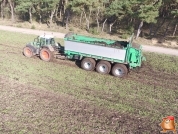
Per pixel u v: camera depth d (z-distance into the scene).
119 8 29.14
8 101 12.09
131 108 12.26
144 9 27.28
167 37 32.38
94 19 37.97
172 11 28.50
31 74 15.45
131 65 16.08
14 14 38.94
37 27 32.81
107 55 16.16
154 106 12.67
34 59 18.28
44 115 11.13
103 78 15.84
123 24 36.12
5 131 9.90
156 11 28.05
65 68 16.98
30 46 18.22
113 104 12.52
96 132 10.25
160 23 36.50
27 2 32.84
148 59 20.78
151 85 15.34
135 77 16.48
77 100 12.66
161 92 14.40
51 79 14.94
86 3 29.78
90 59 16.59
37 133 9.90
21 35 25.69
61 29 32.84
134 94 13.85
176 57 22.42
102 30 33.12
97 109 11.97
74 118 11.09
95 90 13.98
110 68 16.36
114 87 14.56
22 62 17.42
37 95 12.86
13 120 10.65
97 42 17.16
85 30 33.47
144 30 35.56
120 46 15.88
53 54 18.03
